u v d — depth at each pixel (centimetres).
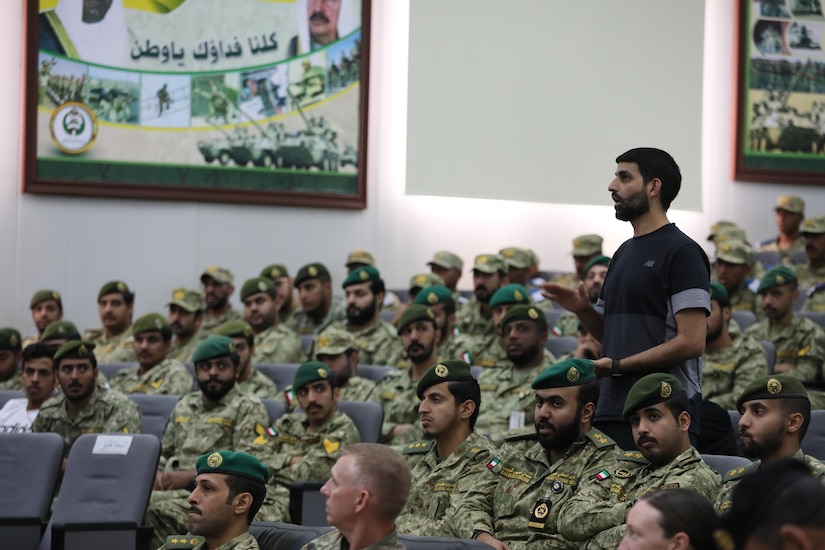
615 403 600
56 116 1439
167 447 924
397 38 1557
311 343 1154
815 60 1638
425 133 1551
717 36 1628
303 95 1509
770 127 1631
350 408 897
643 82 1595
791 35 1633
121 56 1455
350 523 477
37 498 802
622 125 1589
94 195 1450
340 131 1521
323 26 1514
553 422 611
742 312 1162
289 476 852
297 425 890
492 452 670
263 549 589
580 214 1594
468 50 1563
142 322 1108
